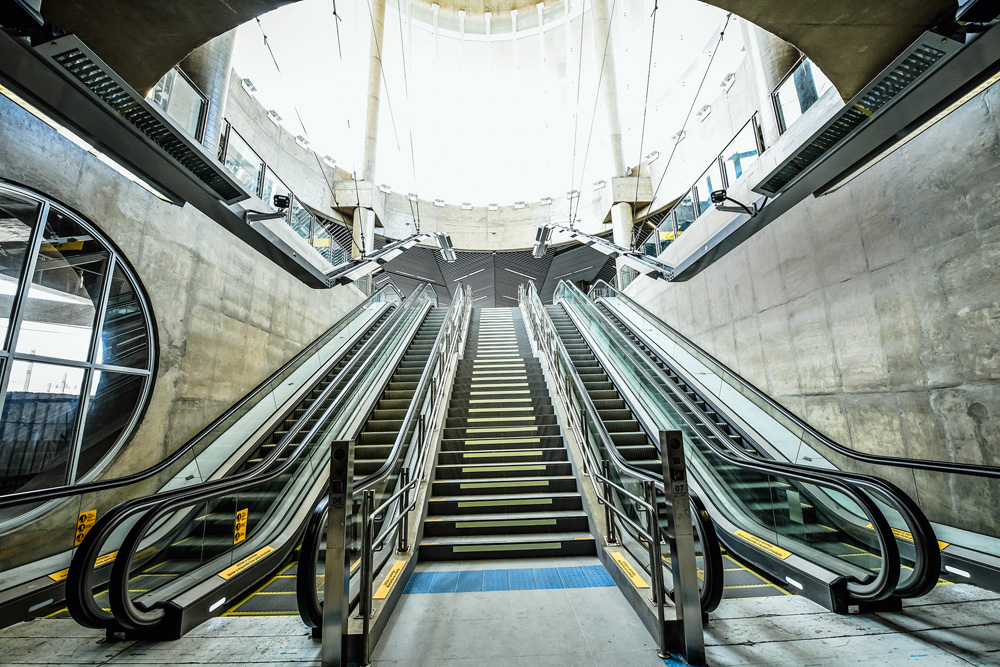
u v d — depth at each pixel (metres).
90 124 2.67
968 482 3.21
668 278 5.84
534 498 4.07
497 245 17.19
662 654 2.04
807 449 4.33
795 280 5.08
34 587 2.66
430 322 10.80
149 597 2.33
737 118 11.30
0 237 3.14
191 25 2.66
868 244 4.11
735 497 3.74
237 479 3.02
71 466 3.47
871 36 2.78
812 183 3.51
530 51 19.36
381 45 14.92
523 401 6.34
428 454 4.61
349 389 5.30
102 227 3.79
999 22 2.14
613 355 7.13
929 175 3.52
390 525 2.93
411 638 2.25
